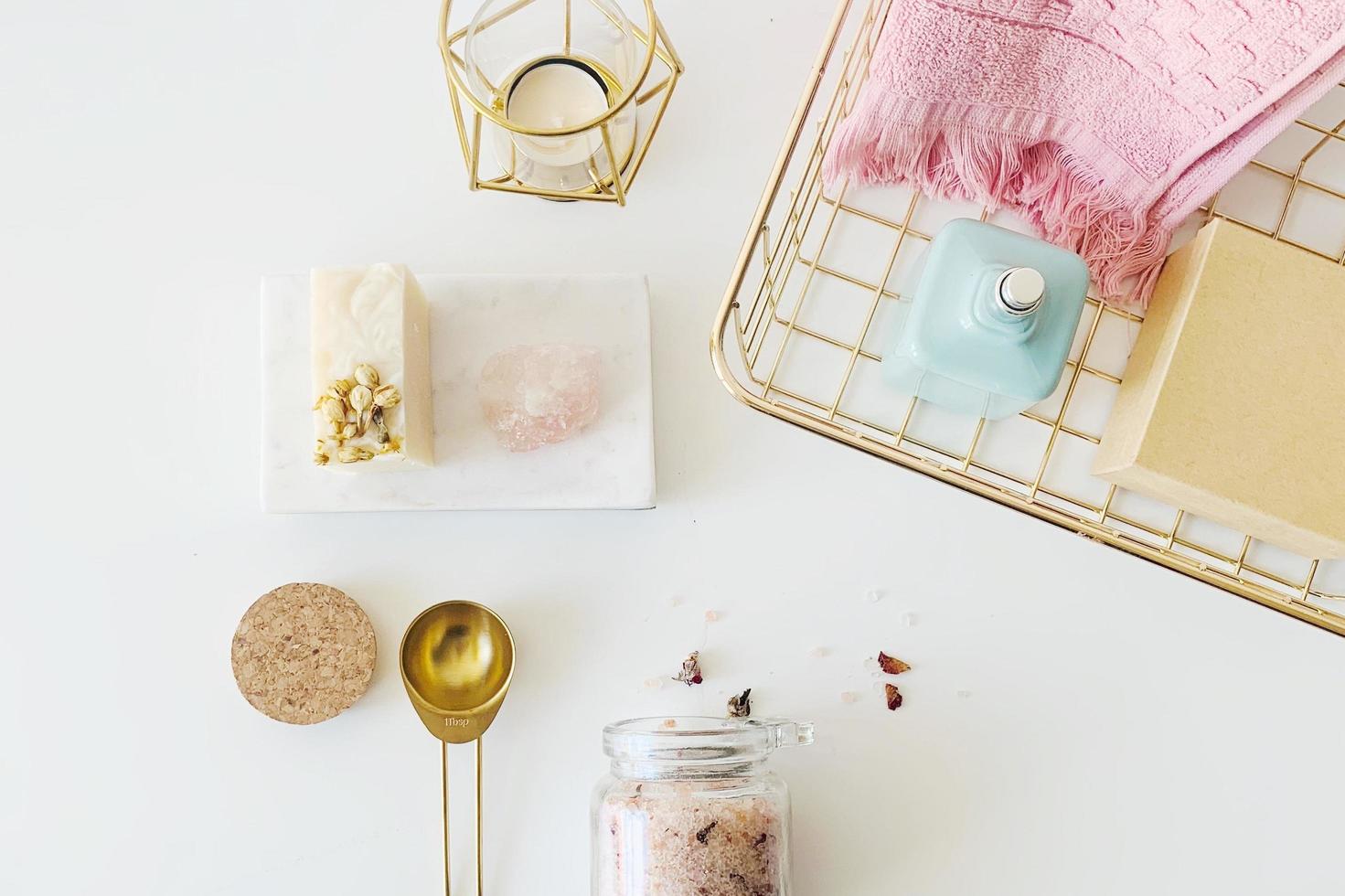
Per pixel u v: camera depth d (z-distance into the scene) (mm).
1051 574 606
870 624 605
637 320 596
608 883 549
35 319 608
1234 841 600
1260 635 604
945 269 537
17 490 604
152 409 607
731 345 608
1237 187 600
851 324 604
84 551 603
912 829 599
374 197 614
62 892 595
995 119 555
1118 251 575
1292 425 550
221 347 610
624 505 591
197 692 602
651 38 556
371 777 598
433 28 617
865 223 604
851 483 608
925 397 589
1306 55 486
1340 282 552
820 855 596
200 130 614
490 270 611
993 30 515
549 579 604
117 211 611
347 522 604
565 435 586
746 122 615
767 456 608
